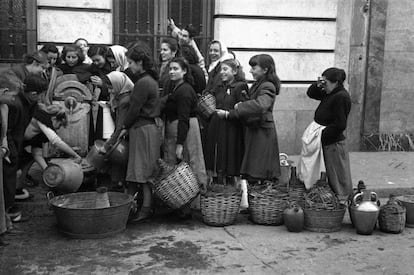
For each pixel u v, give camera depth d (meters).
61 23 8.07
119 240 5.10
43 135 5.96
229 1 8.73
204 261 4.66
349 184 6.16
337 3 9.30
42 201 6.27
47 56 6.50
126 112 5.64
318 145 6.15
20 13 7.96
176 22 8.88
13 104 5.01
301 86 9.26
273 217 5.62
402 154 9.88
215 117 6.07
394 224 5.48
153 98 5.48
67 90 6.55
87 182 6.68
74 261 4.58
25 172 6.21
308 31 9.18
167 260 4.66
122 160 5.65
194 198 5.61
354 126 9.97
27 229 5.36
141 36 8.75
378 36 9.80
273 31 8.99
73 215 4.97
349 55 9.67
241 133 6.12
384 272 4.54
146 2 8.71
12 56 8.02
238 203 5.62
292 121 9.27
